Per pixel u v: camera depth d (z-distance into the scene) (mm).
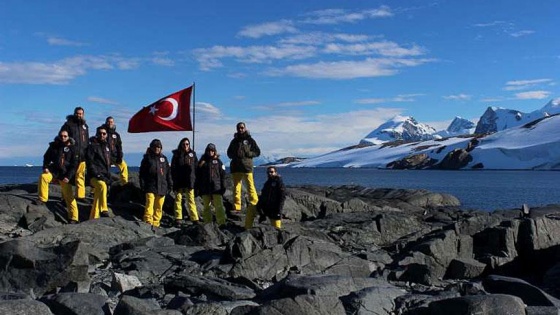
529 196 70250
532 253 16438
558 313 9695
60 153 18219
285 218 22703
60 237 15695
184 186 20062
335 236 19000
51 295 9750
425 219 23719
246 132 19922
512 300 9531
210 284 11219
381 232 20078
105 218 17578
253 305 9273
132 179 22453
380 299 10172
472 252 16844
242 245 13641
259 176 134250
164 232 18141
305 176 173750
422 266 14117
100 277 12297
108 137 20688
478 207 52750
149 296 10891
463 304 9391
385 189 36406
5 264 11148
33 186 23016
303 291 9984
